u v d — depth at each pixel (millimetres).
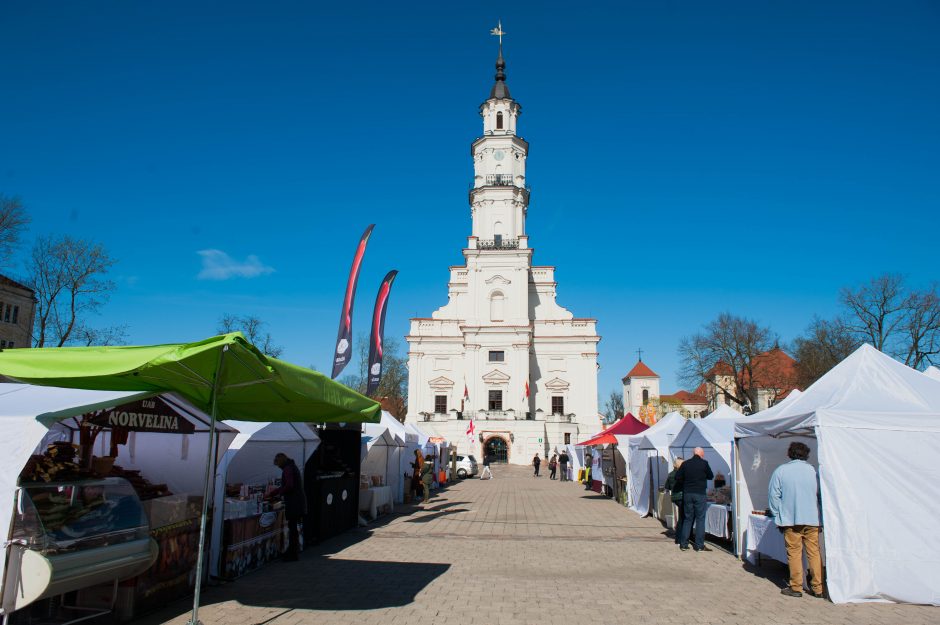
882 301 43312
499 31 70062
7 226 29750
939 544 8484
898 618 7699
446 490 30422
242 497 10773
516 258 63438
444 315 65375
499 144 66875
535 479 41156
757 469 12148
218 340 6293
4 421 6246
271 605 8109
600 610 8023
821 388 10656
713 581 9836
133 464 10227
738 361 54500
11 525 6004
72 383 7602
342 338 16453
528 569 10680
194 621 6828
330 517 13867
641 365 103375
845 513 8633
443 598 8555
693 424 16078
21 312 39875
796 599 8672
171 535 8180
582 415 62500
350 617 7590
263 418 10828
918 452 8828
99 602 7355
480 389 61000
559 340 64000
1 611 5910
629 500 21844
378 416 11516
